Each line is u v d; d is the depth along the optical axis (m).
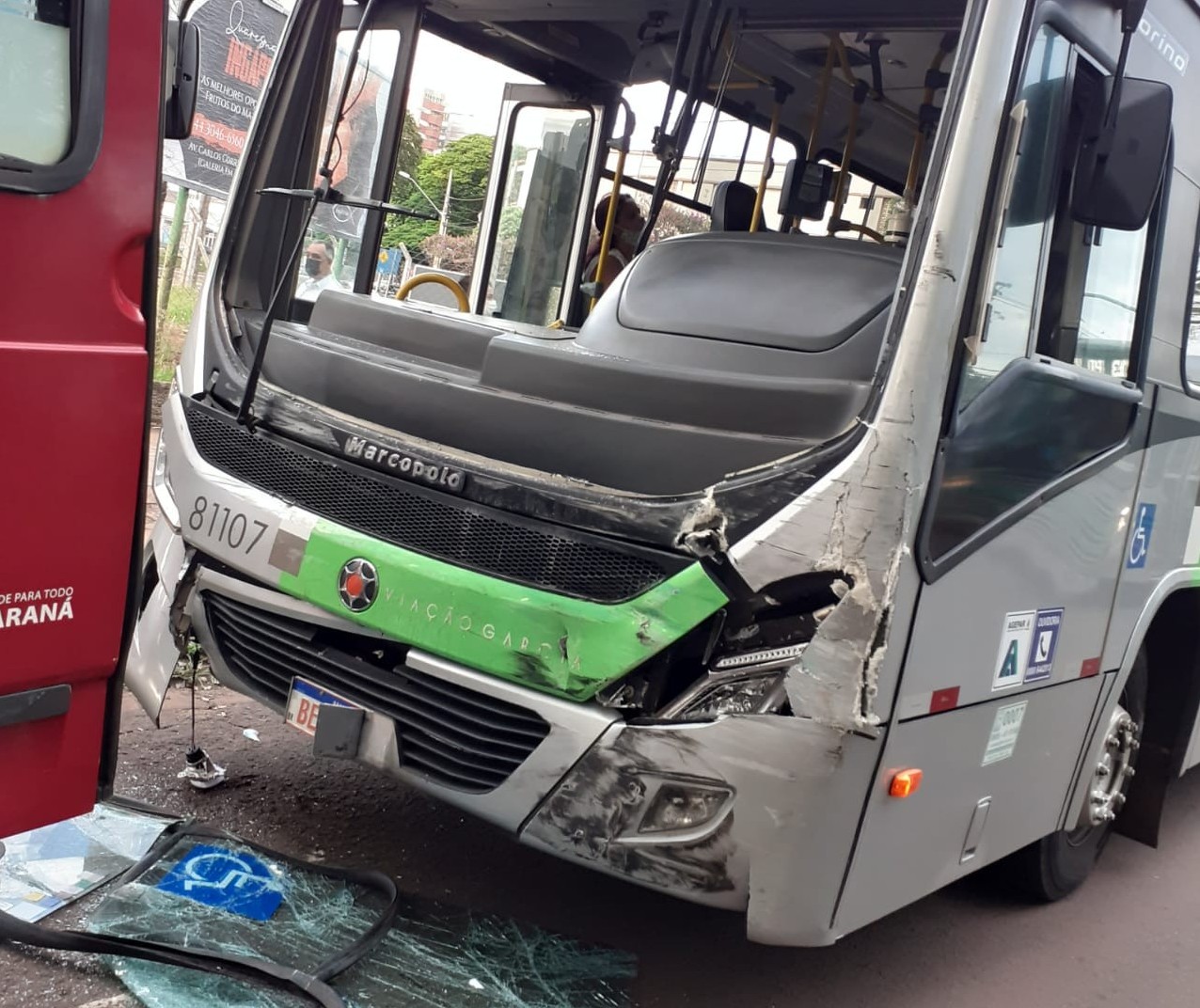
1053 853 4.05
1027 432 3.00
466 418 3.07
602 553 2.77
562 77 5.25
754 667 2.61
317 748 3.10
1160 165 2.84
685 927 3.55
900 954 3.66
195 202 10.74
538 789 2.78
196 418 3.54
